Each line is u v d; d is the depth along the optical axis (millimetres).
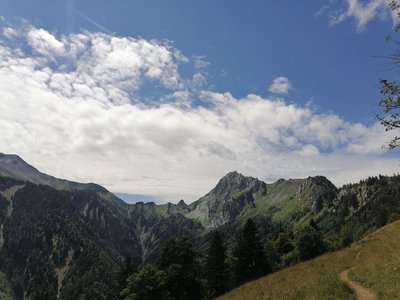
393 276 24141
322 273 36281
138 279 56906
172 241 66000
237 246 77875
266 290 35938
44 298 99500
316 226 93250
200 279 71000
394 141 11203
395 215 126062
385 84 11188
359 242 56875
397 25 10383
